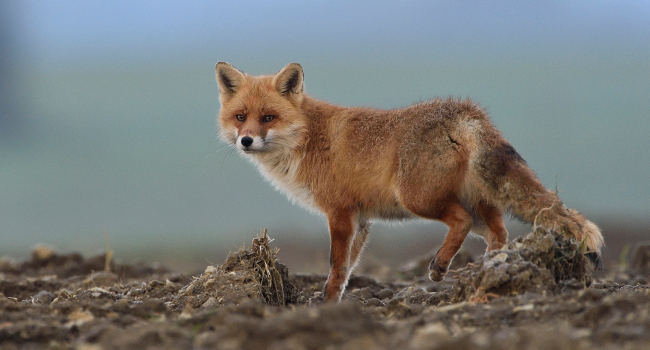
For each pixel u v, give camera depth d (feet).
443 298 42.50
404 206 46.93
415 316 35.73
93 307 37.52
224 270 45.37
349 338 29.60
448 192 45.57
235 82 56.44
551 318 33.17
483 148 44.62
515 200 43.73
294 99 53.47
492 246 47.39
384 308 39.29
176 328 32.50
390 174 47.75
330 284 48.98
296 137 52.19
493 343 28.66
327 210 50.90
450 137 45.50
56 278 66.90
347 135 50.55
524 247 40.24
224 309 36.09
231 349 28.86
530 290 37.42
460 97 48.85
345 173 49.98
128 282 62.28
